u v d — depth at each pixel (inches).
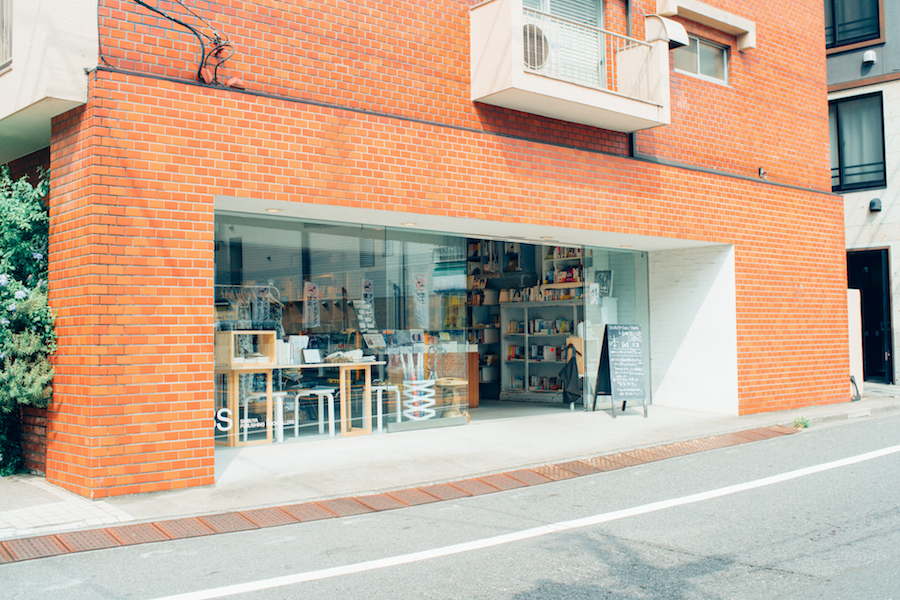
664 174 419.5
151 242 255.8
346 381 369.1
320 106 296.5
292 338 346.0
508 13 331.3
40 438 276.5
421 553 195.0
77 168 254.8
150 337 254.1
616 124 393.1
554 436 374.6
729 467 305.4
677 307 484.7
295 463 304.0
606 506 245.0
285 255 340.8
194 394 262.5
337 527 223.5
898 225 632.4
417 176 322.0
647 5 425.7
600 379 453.1
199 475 263.1
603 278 484.4
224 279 321.7
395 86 324.2
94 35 253.6
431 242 403.5
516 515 235.5
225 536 213.6
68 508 233.5
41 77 246.4
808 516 223.1
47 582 173.8
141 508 236.2
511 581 171.2
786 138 498.0
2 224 275.0
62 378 259.8
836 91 671.8
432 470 297.7
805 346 488.7
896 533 203.3
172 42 269.9
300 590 167.2
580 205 379.6
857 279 693.3
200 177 267.1
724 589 163.0
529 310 546.3
